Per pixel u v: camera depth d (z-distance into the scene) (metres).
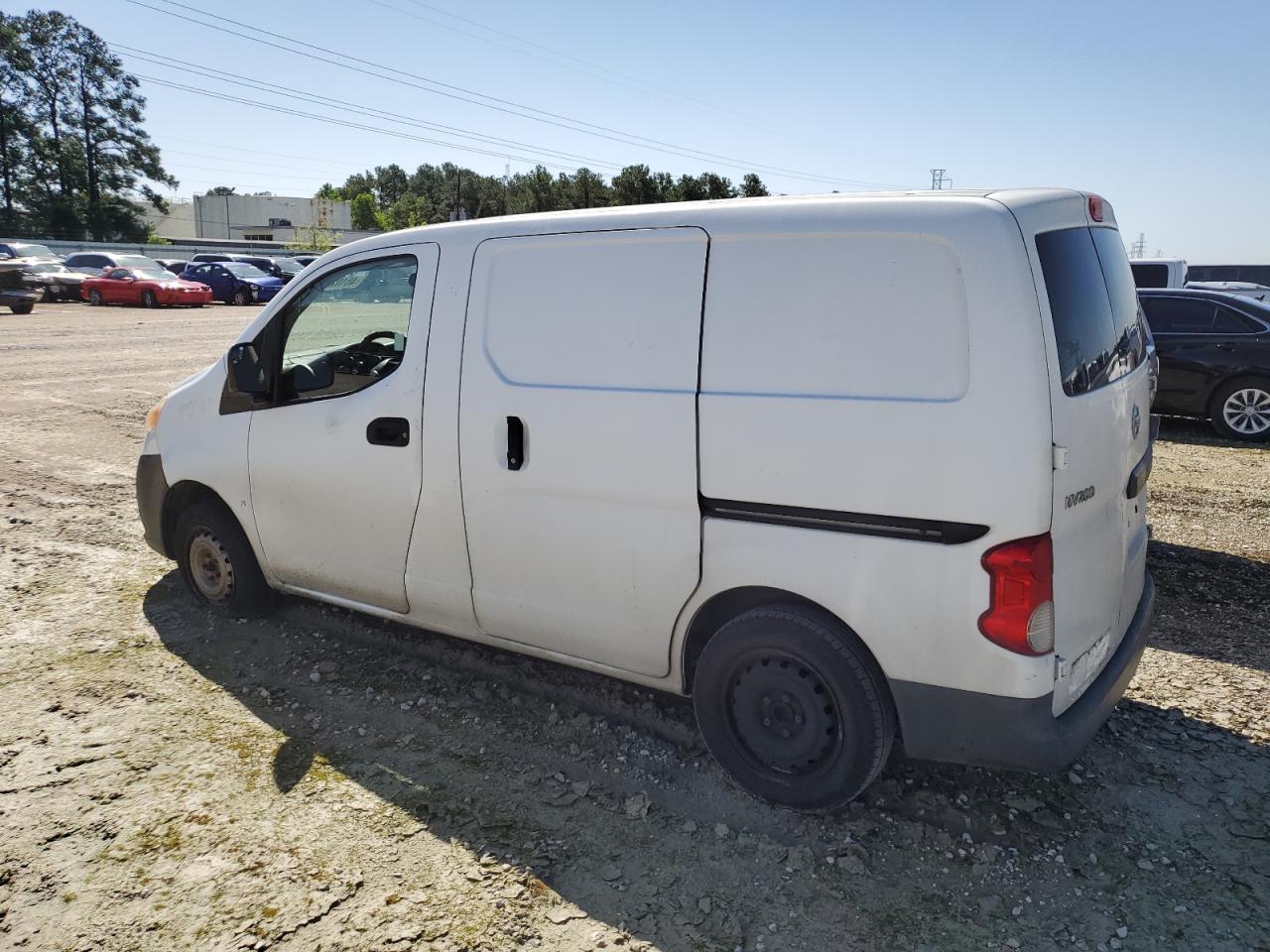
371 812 3.08
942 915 2.63
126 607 4.79
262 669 4.11
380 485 3.80
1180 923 2.58
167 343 17.94
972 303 2.60
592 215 3.31
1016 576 2.57
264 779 3.25
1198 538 6.11
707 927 2.58
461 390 3.53
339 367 3.99
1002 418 2.55
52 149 69.44
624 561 3.23
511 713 3.75
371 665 4.15
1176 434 10.03
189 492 4.70
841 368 2.78
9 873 2.75
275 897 2.66
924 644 2.71
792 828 3.02
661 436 3.08
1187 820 3.04
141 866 2.79
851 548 2.78
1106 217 3.38
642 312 3.14
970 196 2.73
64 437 8.98
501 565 3.54
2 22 66.75
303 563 4.19
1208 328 9.79
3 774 3.24
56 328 20.67
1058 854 2.88
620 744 3.52
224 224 79.50
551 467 3.33
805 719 2.97
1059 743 2.66
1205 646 4.40
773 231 2.91
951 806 3.11
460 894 2.70
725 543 3.00
